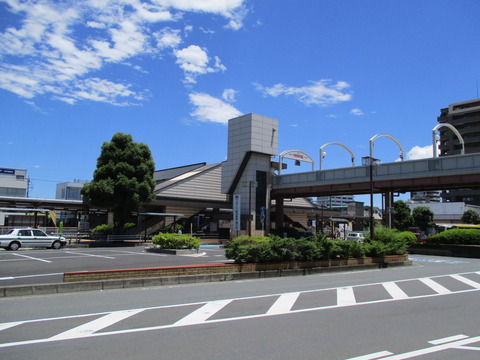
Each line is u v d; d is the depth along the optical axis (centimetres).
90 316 822
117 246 3544
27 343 625
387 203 3941
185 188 5150
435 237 3500
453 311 916
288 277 1588
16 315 830
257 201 4331
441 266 2239
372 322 791
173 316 826
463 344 639
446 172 3253
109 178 3684
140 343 627
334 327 745
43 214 5153
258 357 562
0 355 565
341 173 3969
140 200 3800
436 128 3672
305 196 4847
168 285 1294
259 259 1567
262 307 933
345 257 1894
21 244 2850
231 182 4428
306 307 941
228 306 941
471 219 7594
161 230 4306
